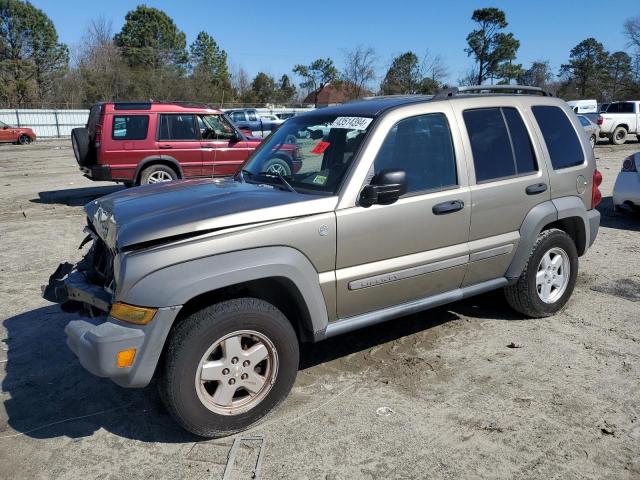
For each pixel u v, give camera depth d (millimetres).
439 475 2979
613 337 4605
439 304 4180
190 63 72812
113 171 10938
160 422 3525
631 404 3617
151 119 11062
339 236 3523
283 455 3156
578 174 4914
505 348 4434
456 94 4434
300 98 63906
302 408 3625
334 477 2973
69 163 20578
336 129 4012
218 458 3150
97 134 10852
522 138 4578
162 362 3121
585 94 69000
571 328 4789
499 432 3340
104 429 3465
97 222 3688
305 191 3717
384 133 3785
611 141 25953
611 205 10320
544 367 4117
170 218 3211
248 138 12070
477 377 3992
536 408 3586
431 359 4273
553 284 4977
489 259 4359
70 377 4113
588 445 3205
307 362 4266
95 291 3492
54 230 8734
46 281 6203
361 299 3732
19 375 4145
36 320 5109
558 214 4699
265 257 3244
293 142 4270
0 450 3268
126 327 3020
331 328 3656
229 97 63125
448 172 4086
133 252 3061
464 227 4133
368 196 3568
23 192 13039
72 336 3146
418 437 3307
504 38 50219
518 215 4473
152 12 69938
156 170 11203
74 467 3104
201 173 11570
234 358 3240
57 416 3615
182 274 3031
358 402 3688
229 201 3451
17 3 56062
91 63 55844
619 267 6477
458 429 3379
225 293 3385
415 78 40219
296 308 3570
